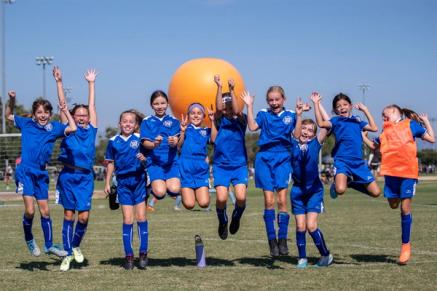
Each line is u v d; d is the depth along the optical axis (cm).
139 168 937
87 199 938
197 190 956
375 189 973
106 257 1037
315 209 912
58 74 949
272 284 775
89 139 952
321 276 827
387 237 1266
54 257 1047
